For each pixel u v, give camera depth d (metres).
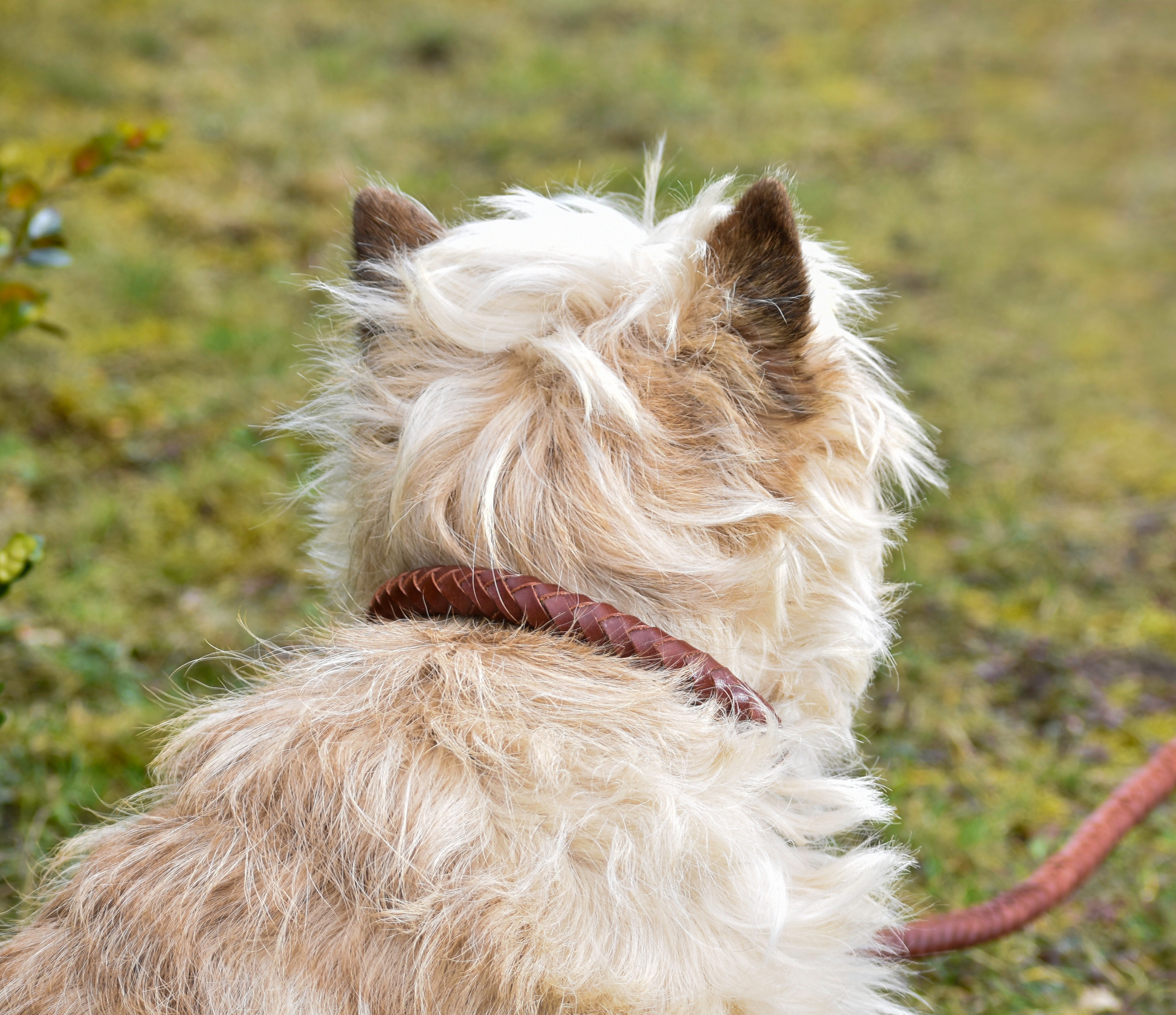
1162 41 10.83
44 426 4.45
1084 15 11.38
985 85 9.77
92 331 5.09
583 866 1.35
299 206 6.41
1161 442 5.26
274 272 5.77
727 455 1.54
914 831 2.96
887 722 3.42
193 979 1.29
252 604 3.71
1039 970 2.68
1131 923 2.79
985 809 3.12
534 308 1.56
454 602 1.49
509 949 1.28
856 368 1.76
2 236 2.19
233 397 4.70
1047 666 3.75
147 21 8.40
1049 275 6.95
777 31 10.23
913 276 6.73
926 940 2.04
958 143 8.63
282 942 1.30
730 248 1.59
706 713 1.46
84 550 3.81
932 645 3.81
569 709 1.42
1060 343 6.14
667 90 8.43
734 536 1.55
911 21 10.83
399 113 7.74
